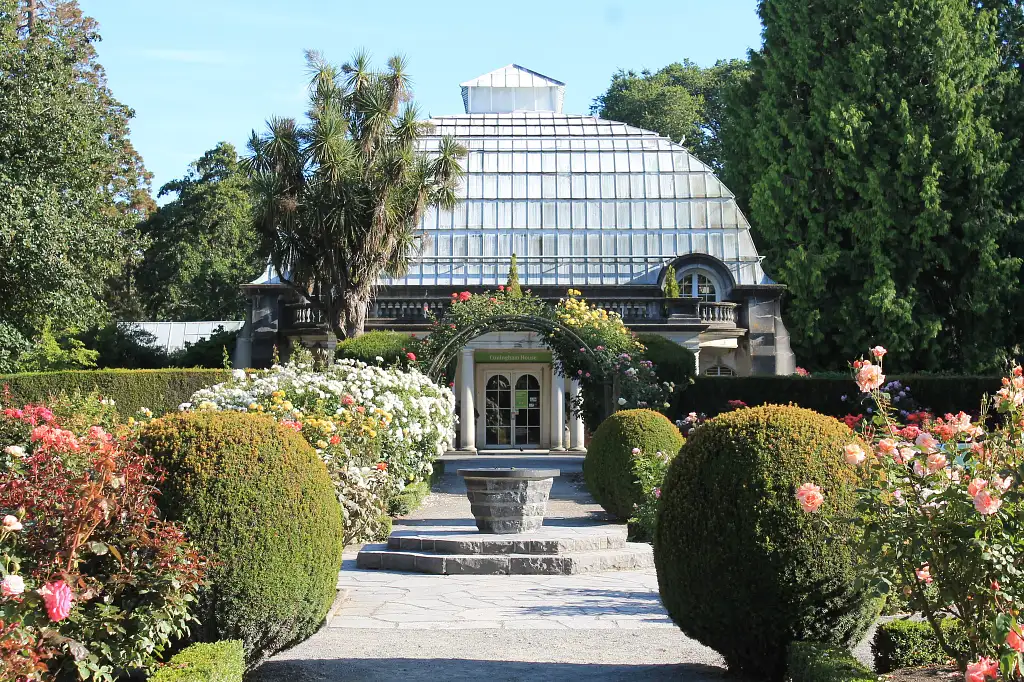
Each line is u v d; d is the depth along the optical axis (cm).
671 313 3659
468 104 5116
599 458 1752
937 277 4091
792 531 661
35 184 2798
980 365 3878
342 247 3030
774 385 2894
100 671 584
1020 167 3900
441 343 2420
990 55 3988
